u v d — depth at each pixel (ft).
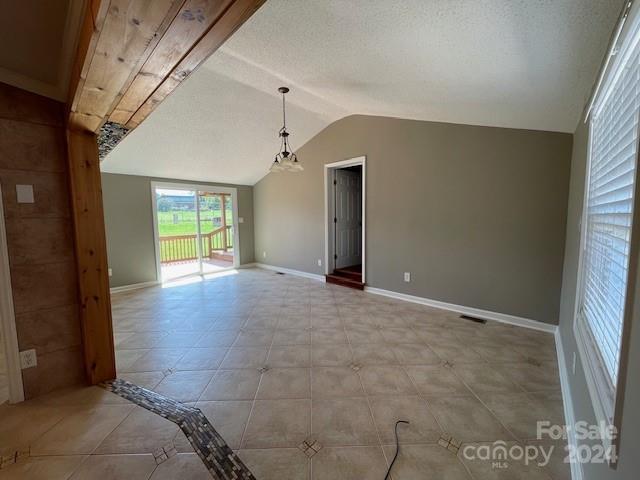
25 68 5.69
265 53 7.73
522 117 8.57
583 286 6.04
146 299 14.23
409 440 5.24
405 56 6.05
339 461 4.80
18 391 6.23
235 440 5.23
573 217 8.21
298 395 6.54
